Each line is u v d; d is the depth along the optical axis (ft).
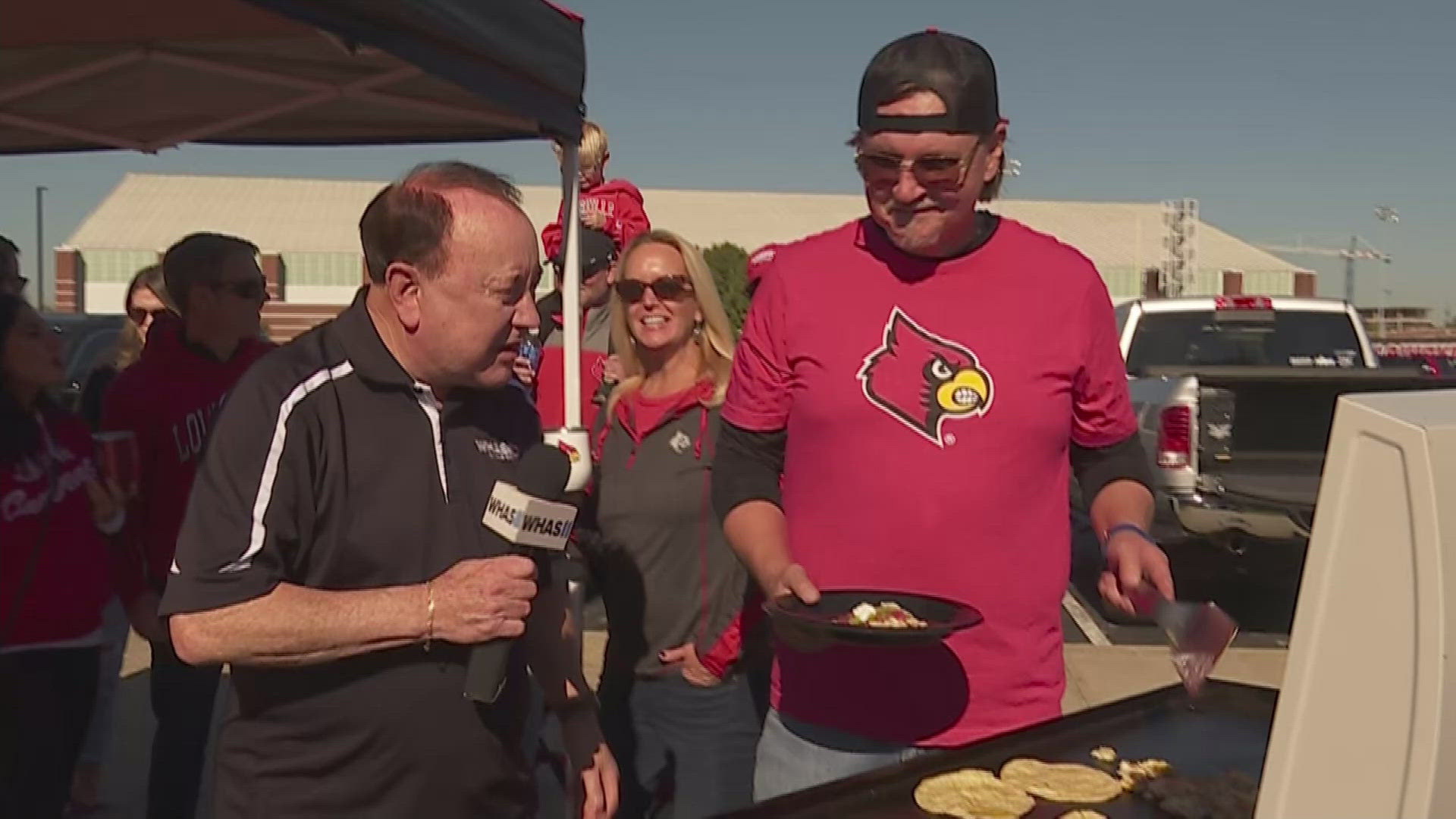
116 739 16.35
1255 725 7.06
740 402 7.79
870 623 6.27
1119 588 6.73
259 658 6.08
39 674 10.44
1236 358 29.27
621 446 10.31
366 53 9.98
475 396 7.02
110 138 13.67
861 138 6.82
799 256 7.61
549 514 6.52
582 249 15.30
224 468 6.15
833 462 7.22
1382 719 3.76
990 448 6.97
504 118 13.07
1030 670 7.11
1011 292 7.06
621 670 10.21
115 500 11.24
